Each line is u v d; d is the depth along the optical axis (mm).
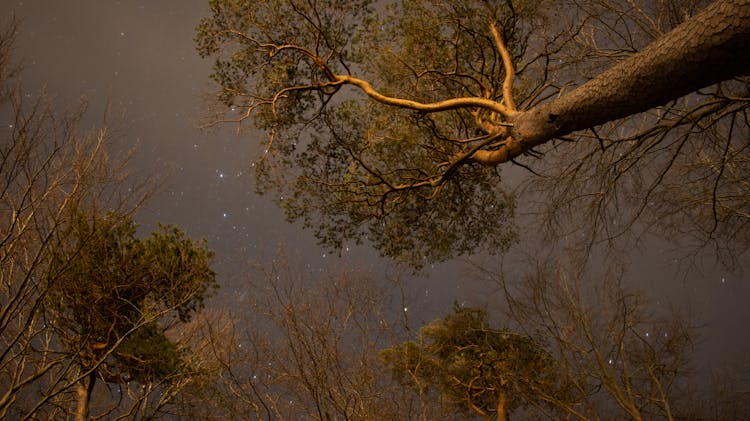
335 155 7750
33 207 6074
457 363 8391
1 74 5816
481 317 8289
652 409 7086
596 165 6430
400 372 7117
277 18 7148
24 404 6887
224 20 7086
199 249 7785
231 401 6266
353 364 6492
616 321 7289
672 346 7254
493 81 7301
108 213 6754
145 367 7465
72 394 8039
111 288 6945
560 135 4582
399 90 7867
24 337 7000
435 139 7879
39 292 6512
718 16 2949
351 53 7535
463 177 8211
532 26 7395
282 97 7297
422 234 8250
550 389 7441
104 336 7398
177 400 7297
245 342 6352
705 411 7137
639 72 3518
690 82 3309
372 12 7438
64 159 6355
